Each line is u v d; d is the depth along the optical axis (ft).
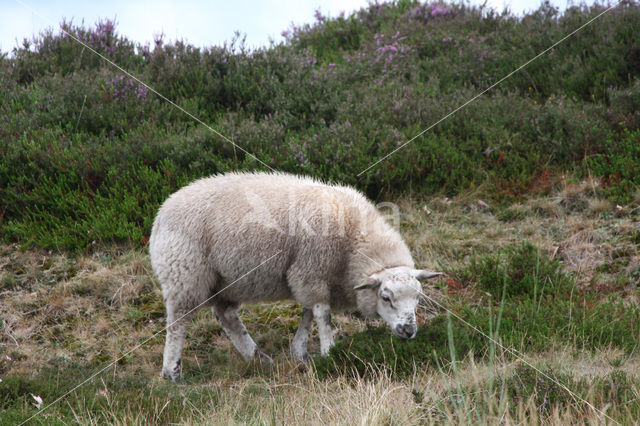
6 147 20.84
